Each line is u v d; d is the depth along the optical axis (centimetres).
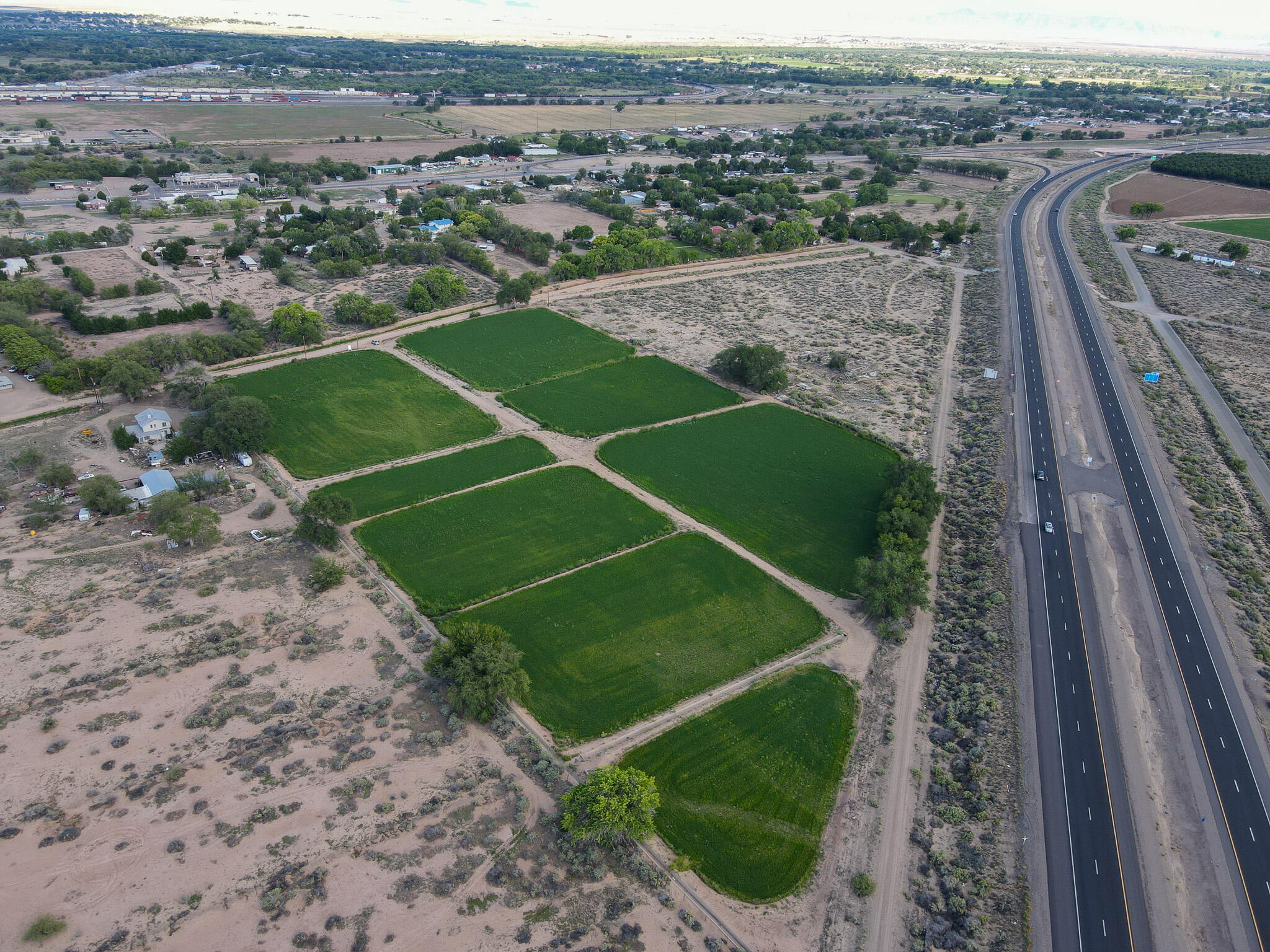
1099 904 7181
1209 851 7694
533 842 7669
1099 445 15250
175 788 8038
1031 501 13350
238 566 11412
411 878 7269
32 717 8750
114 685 9206
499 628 9881
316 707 9062
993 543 12225
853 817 8031
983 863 7512
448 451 14688
